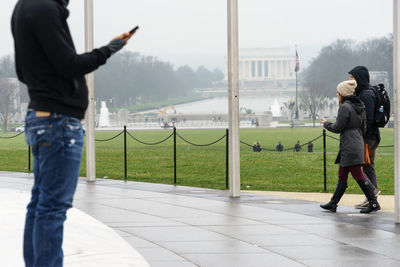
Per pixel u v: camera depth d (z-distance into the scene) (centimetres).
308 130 7275
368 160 952
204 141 5122
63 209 407
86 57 388
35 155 408
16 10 399
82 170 2005
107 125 10675
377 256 645
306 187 1473
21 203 909
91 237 693
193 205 1042
